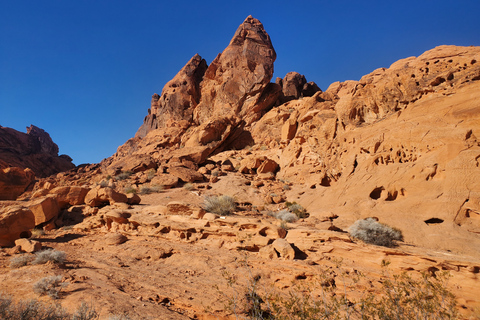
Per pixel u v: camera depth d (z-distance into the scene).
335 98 32.56
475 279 7.77
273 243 11.10
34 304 6.26
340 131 23.31
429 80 17.88
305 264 9.78
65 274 9.40
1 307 5.92
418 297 6.10
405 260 8.88
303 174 25.80
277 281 9.30
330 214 16.11
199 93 57.91
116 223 15.78
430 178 14.37
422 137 15.95
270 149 35.94
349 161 19.73
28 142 66.19
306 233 11.26
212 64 56.25
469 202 12.18
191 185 26.28
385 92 20.45
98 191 19.77
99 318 6.38
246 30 55.41
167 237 13.67
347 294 8.18
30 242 12.65
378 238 10.98
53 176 46.44
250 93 50.53
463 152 13.63
